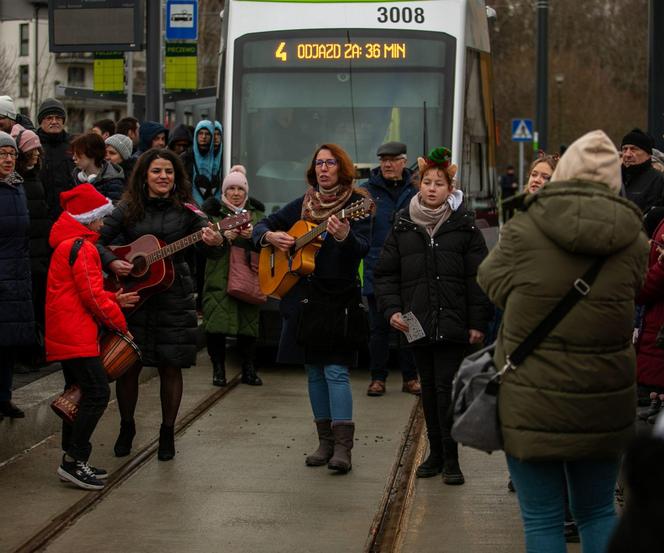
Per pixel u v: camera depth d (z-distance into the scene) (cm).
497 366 667
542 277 643
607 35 7162
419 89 1736
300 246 1048
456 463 1025
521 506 672
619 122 7219
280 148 1744
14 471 1062
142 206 1095
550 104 7369
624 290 647
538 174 1005
